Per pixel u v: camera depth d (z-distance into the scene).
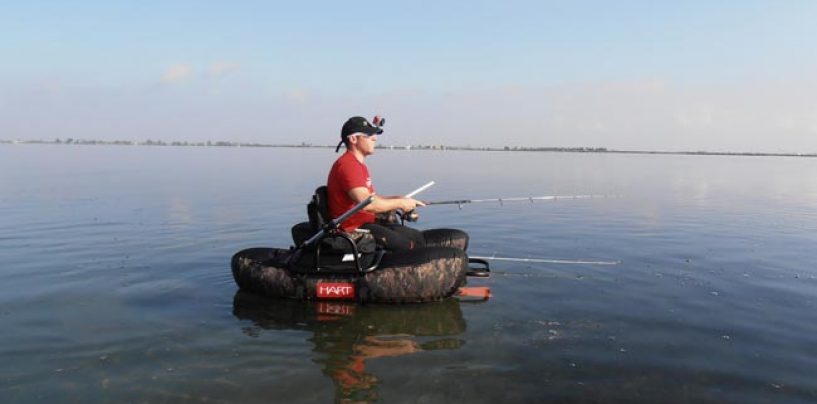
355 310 4.70
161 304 4.83
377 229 5.16
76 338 3.98
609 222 9.67
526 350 3.75
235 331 4.16
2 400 3.05
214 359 3.63
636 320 4.35
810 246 7.37
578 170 30.62
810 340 3.91
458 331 4.14
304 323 4.36
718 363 3.53
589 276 5.73
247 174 23.70
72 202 12.13
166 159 42.03
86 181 18.30
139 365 3.53
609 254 6.84
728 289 5.20
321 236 4.91
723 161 60.16
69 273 5.84
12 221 9.35
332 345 3.88
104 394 3.13
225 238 7.94
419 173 25.03
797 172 32.94
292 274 4.98
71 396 3.11
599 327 4.20
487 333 4.09
